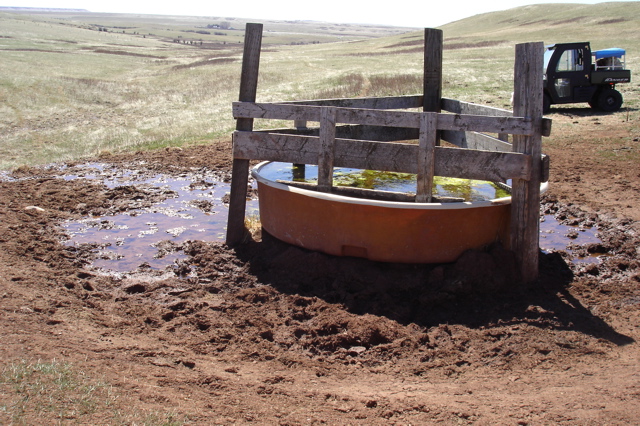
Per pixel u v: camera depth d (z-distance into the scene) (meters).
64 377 3.91
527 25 92.00
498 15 114.31
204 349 4.94
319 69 38.78
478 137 8.08
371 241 6.52
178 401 3.87
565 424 3.83
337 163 6.92
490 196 7.55
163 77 39.19
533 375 4.59
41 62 45.88
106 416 3.50
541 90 5.93
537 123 5.99
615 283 6.39
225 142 15.59
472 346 5.12
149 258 7.29
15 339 4.47
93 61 51.75
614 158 12.52
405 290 6.22
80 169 12.60
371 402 4.11
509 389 4.37
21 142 18.23
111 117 24.00
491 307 5.90
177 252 7.51
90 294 6.02
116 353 4.55
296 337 5.30
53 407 3.51
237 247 7.57
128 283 6.46
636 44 42.84
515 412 4.00
